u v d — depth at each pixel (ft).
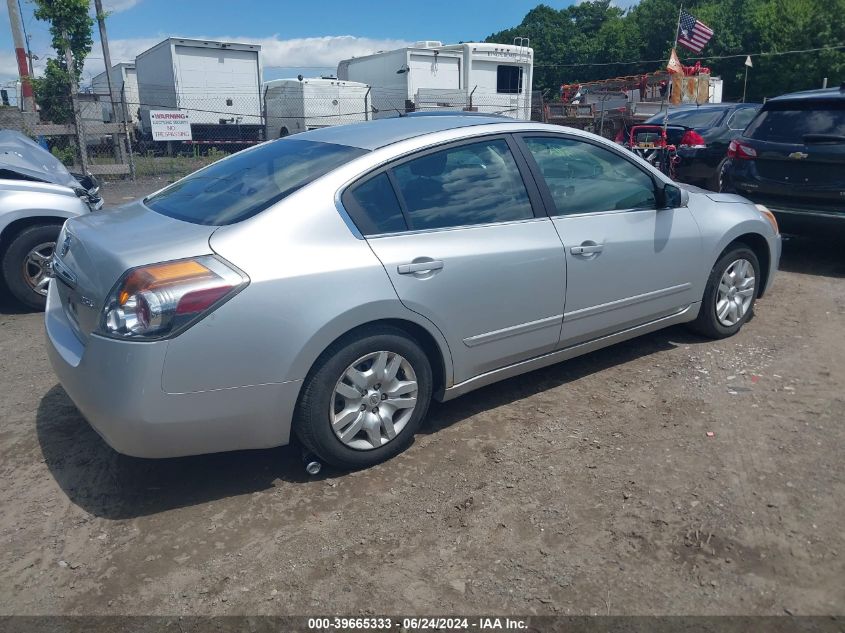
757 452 11.12
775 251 16.71
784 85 149.18
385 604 8.11
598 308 13.23
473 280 11.29
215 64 73.15
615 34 204.54
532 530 9.35
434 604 8.09
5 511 10.05
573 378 14.17
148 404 8.95
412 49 68.28
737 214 15.60
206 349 9.08
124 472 11.02
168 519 9.79
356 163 10.80
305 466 10.84
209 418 9.34
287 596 8.27
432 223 11.14
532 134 12.75
